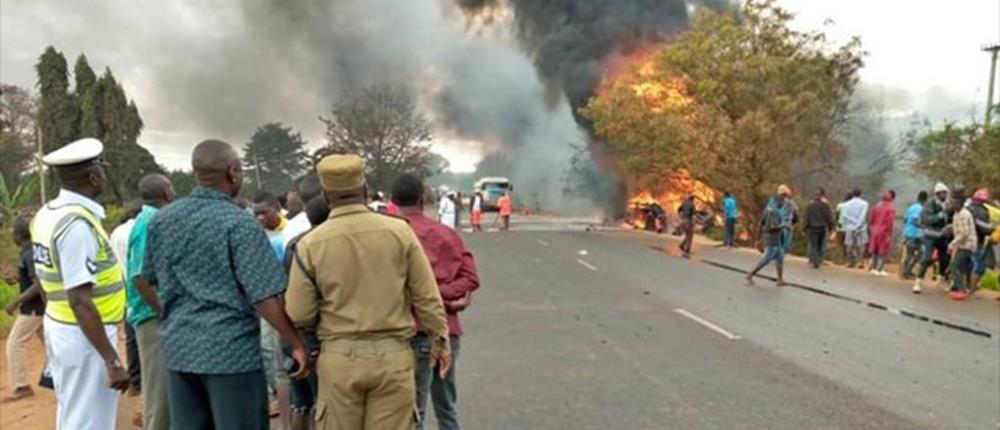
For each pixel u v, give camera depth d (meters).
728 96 27.00
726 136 25.89
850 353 7.95
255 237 3.34
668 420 5.65
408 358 3.45
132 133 33.81
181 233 3.31
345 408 3.33
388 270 3.38
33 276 6.48
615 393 6.37
